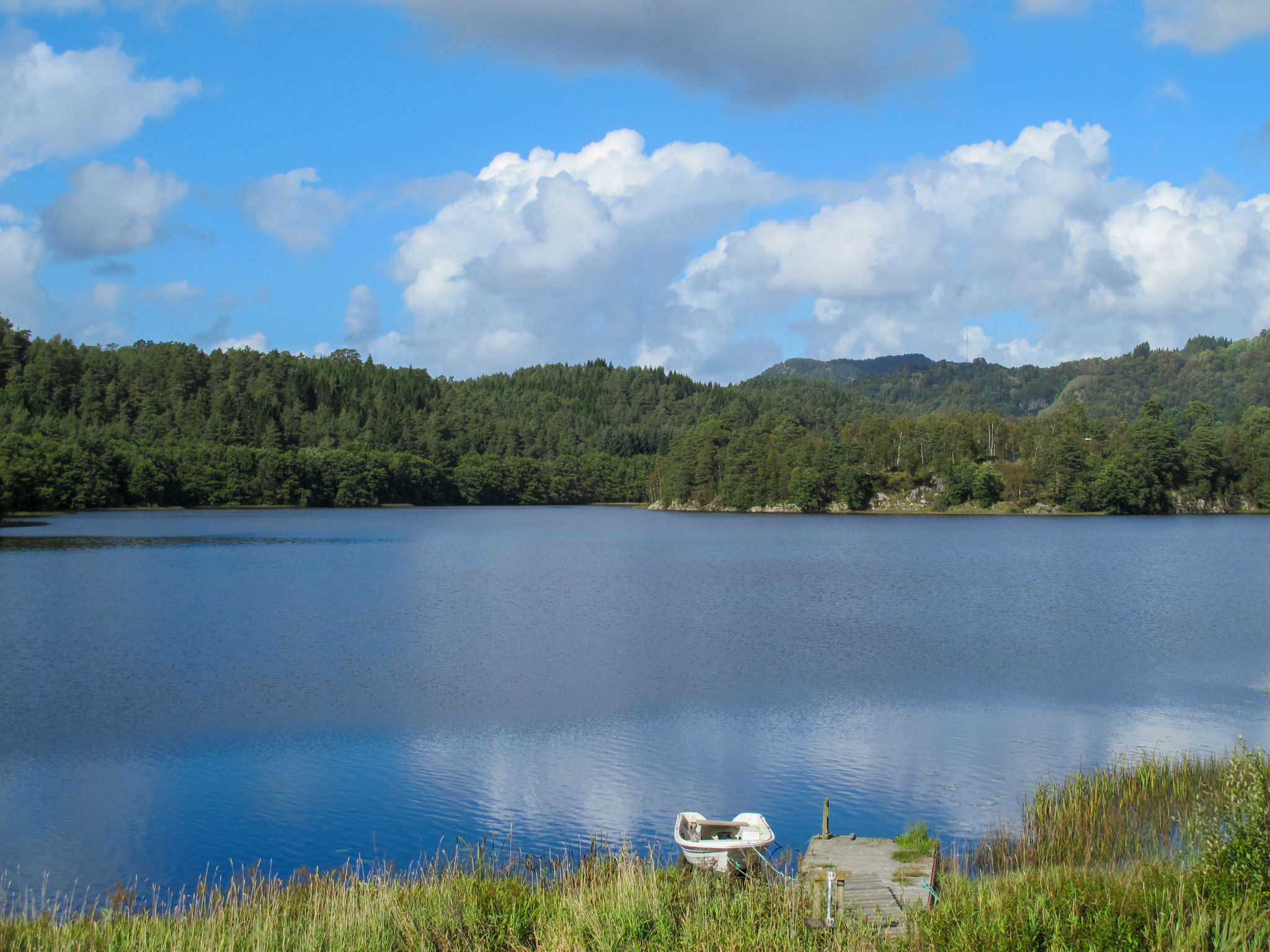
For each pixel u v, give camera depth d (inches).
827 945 593.6
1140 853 815.1
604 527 6510.8
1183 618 2315.5
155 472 7396.7
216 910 677.9
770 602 2625.5
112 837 917.2
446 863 839.7
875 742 1231.5
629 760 1155.3
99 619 2244.1
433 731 1282.0
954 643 1956.2
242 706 1416.1
